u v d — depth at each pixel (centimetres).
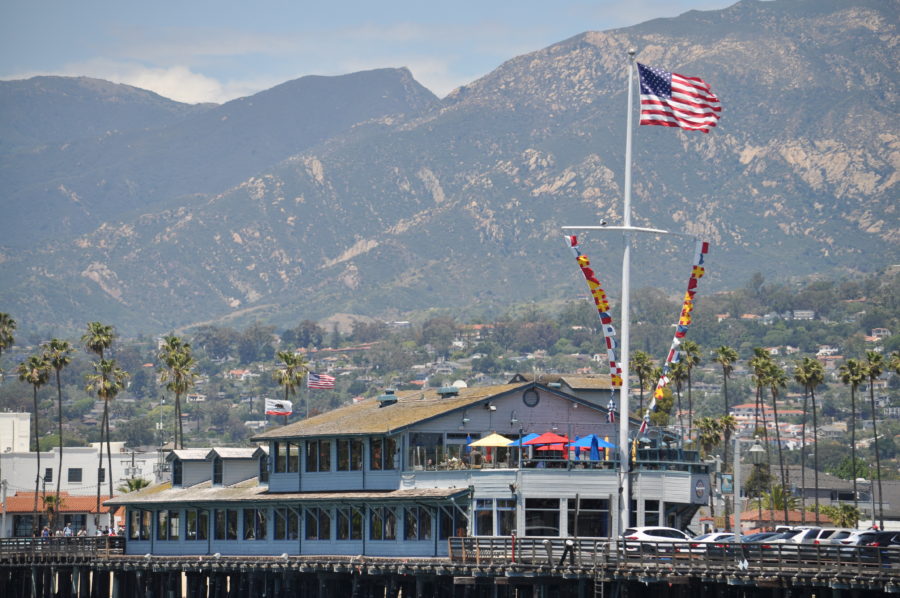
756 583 14388
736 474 16975
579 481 18288
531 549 16588
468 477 18588
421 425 19662
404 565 17500
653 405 17800
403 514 19350
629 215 18250
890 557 14125
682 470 18862
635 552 15500
